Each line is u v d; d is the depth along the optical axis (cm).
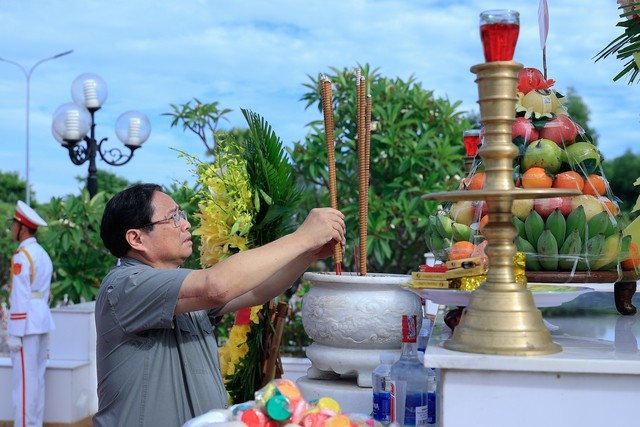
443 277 163
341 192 614
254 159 256
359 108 243
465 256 193
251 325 260
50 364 597
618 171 1584
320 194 639
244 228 247
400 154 607
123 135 670
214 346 235
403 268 638
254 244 258
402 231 630
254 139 255
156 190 237
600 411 125
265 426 144
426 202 589
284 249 206
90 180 670
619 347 140
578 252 180
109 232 233
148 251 231
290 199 258
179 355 222
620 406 124
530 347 128
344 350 231
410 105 636
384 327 225
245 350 263
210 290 202
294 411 146
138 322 211
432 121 636
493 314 131
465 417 128
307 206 618
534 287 165
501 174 135
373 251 588
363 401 224
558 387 126
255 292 246
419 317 232
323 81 232
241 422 140
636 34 223
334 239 229
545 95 201
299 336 601
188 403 220
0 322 857
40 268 582
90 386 616
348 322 226
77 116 652
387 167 619
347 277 227
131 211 230
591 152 193
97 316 223
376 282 225
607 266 187
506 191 131
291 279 243
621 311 200
